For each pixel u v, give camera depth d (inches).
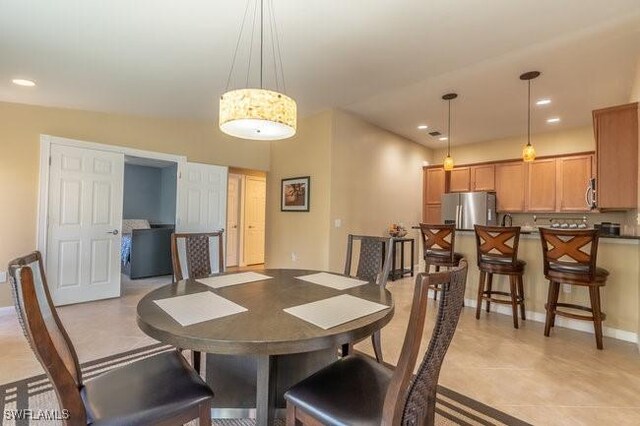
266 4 84.3
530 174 217.6
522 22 94.7
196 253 95.3
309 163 193.3
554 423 67.1
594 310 104.2
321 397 46.0
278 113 72.8
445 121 200.5
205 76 126.0
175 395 45.9
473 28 97.7
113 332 112.0
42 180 137.6
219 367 68.3
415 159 256.8
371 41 104.3
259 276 83.4
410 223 250.2
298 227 199.5
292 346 43.1
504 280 142.6
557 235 108.9
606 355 99.0
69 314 131.3
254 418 66.9
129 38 97.0
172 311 53.6
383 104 170.9
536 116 186.7
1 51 100.8
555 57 116.7
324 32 98.7
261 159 219.5
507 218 232.8
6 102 133.6
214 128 198.2
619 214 195.5
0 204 131.1
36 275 46.5
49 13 83.8
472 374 87.1
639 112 110.7
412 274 224.5
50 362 36.4
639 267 109.7
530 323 128.0
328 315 52.7
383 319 52.7
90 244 150.6
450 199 240.5
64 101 140.4
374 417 41.8
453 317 40.3
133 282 196.1
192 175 189.0
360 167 201.0
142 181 247.6
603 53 113.5
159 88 134.6
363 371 52.4
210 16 88.6
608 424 66.7
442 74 131.7
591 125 202.4
